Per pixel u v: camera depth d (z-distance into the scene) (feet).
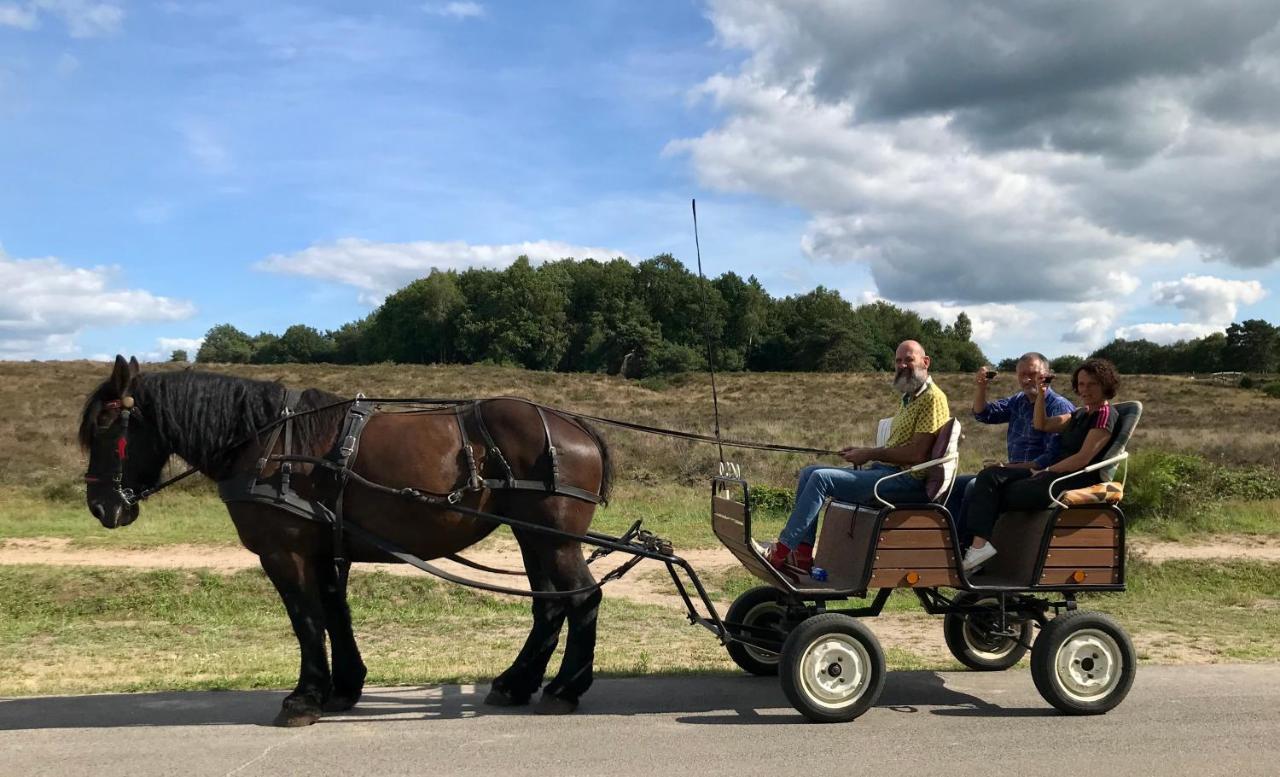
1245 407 135.85
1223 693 21.54
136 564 42.55
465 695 21.53
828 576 20.67
